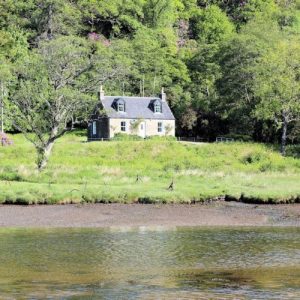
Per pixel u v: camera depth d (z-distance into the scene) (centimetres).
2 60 8838
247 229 3422
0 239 3002
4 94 6725
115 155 7762
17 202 4347
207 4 19575
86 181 5322
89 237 3084
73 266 2350
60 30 14138
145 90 12675
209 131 11462
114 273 2227
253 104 10150
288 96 8644
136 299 1812
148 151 7950
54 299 1809
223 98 10950
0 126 9975
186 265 2378
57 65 6341
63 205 4316
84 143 8300
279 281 2075
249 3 18950
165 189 4834
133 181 5381
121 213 3984
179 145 8269
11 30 13038
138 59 13038
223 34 16475
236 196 4703
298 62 9081
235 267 2336
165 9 16812
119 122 10150
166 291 1922
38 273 2216
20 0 14262
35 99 6166
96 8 15788
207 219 3806
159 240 2997
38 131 6122
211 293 1892
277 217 3934
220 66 12169
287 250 2708
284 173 6600
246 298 1819
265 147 8688
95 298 1827
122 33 16100
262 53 10500
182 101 12188
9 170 5966
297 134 9275
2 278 2123
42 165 6084
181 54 14350
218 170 6694
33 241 2942
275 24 13662
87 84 6662
